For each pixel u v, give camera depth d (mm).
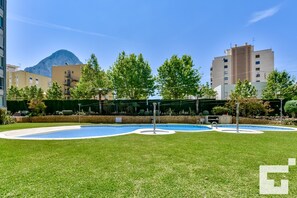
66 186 3572
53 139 8938
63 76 49875
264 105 21469
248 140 8805
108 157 5641
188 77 28391
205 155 5914
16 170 4465
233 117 20406
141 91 28578
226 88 37469
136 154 6020
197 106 23922
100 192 3332
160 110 25234
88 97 29984
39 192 3328
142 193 3305
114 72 28391
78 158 5523
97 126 17391
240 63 56562
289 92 26891
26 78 50406
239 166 4809
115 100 25281
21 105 26375
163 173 4293
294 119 19328
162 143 7965
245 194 3291
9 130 13062
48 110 25656
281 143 8062
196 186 3605
